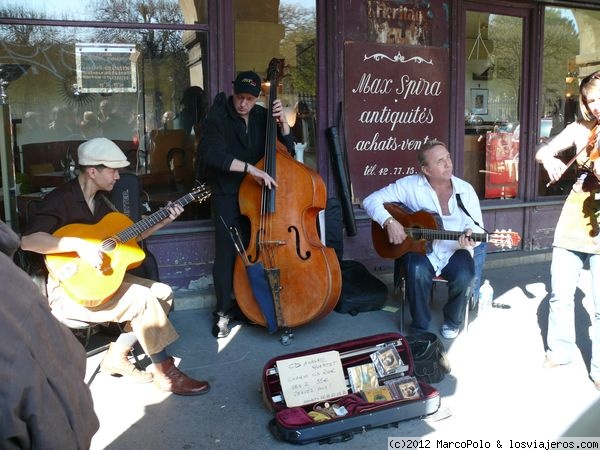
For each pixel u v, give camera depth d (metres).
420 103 5.23
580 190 3.03
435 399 2.76
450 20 5.27
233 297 4.09
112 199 3.40
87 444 1.33
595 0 5.91
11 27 4.31
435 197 3.83
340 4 4.79
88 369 3.31
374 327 4.01
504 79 5.74
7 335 1.14
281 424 2.57
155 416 2.83
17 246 1.31
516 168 5.91
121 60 4.55
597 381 3.08
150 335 2.97
